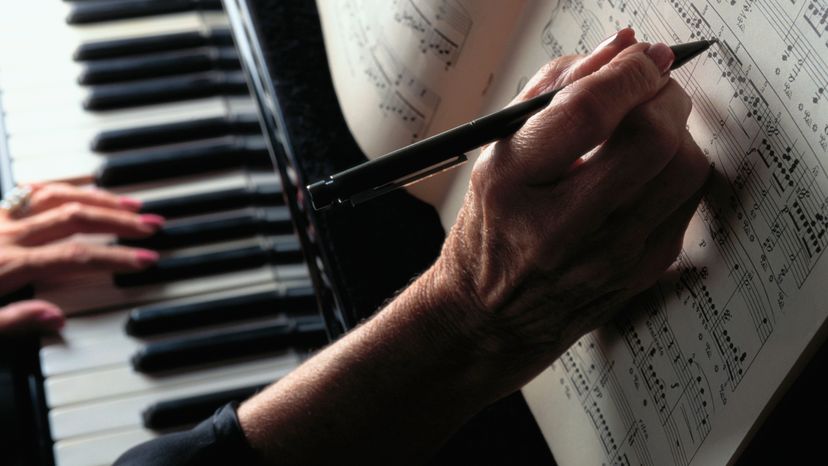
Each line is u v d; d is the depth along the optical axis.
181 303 0.94
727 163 0.71
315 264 0.89
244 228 0.96
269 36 0.97
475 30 0.81
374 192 0.72
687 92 0.73
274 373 0.92
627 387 0.76
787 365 0.69
